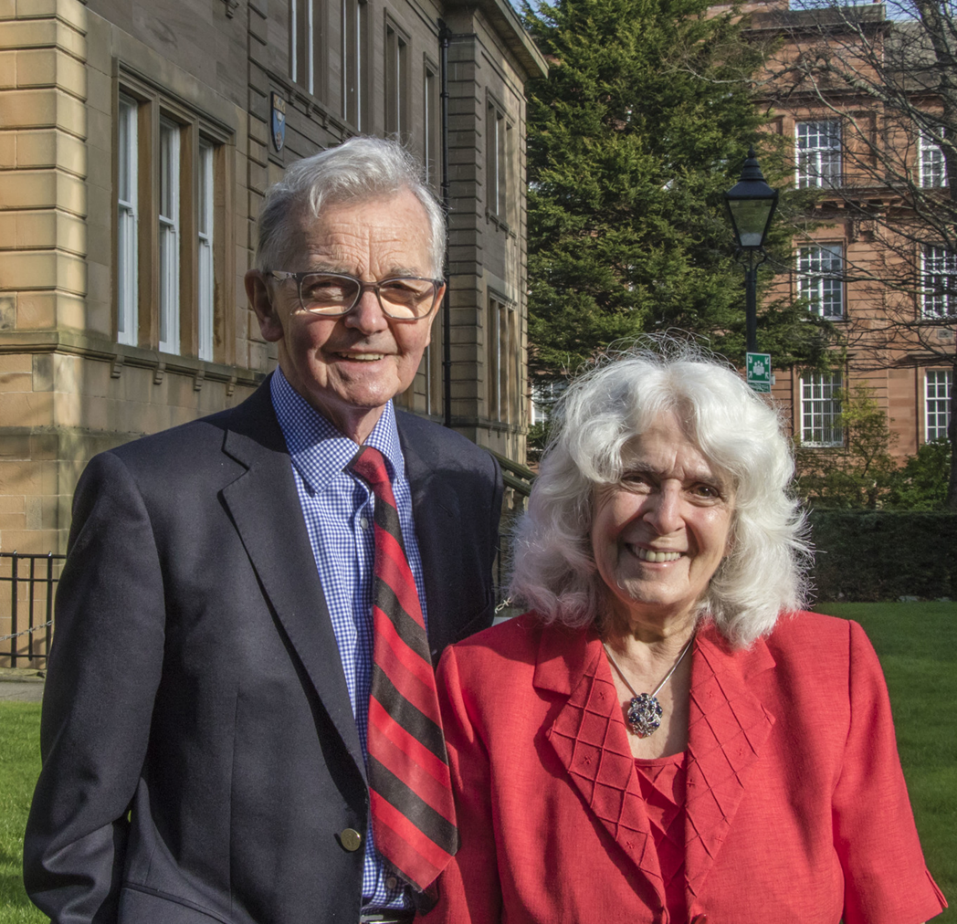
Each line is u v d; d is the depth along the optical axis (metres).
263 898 2.00
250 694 2.05
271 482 2.21
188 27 11.16
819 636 2.32
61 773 1.99
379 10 17.56
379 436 2.39
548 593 2.37
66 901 1.95
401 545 2.28
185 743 2.04
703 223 28.97
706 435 2.19
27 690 7.82
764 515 2.27
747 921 2.06
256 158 12.73
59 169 9.02
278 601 2.10
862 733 2.22
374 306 2.22
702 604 2.33
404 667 2.19
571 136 30.77
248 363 12.48
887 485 23.19
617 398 2.27
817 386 36.19
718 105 30.03
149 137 10.47
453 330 21.39
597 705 2.25
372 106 17.27
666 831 2.15
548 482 2.38
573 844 2.15
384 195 2.26
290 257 2.25
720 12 32.62
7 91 9.02
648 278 29.55
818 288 31.00
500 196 23.86
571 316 28.70
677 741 2.25
